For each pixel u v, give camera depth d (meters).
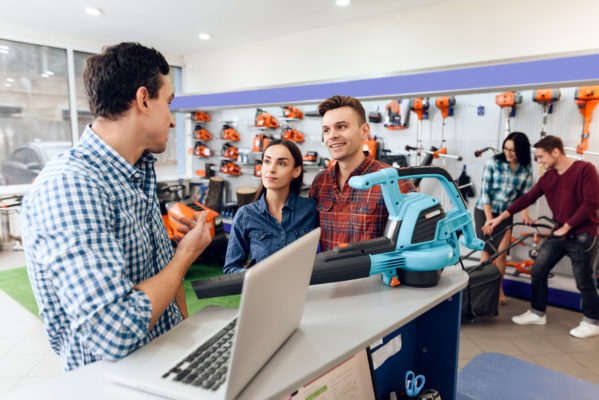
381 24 4.51
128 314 0.66
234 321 0.81
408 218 1.05
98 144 0.82
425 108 3.94
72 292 0.64
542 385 1.33
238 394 0.58
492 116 3.77
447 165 4.06
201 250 0.84
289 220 1.51
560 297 3.26
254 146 5.30
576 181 2.60
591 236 2.64
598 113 3.26
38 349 2.61
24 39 5.05
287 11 4.42
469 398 1.26
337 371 0.90
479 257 3.76
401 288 1.04
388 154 4.40
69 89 5.57
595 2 3.30
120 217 0.82
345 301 0.95
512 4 3.68
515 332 2.84
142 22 4.85
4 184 5.20
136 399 0.61
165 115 0.88
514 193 3.29
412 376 1.18
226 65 6.14
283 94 4.17
